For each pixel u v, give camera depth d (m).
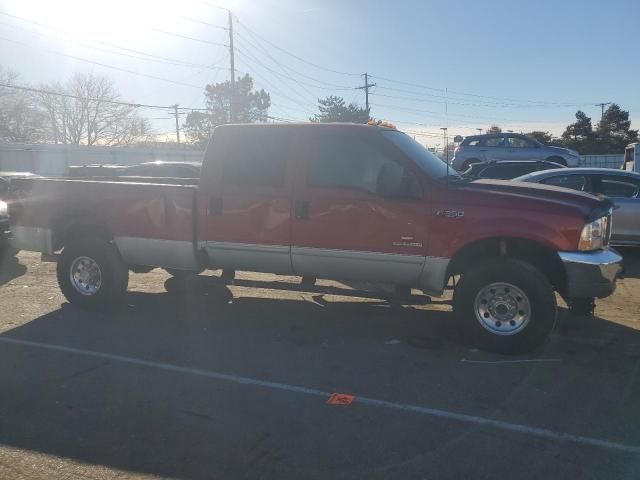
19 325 6.48
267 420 4.13
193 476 3.40
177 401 4.46
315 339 5.98
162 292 8.05
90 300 6.92
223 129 6.26
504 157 20.17
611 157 47.53
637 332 6.16
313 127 5.93
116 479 3.37
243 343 5.86
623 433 3.92
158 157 45.44
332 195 5.77
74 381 4.86
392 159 5.63
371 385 4.76
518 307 5.34
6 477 3.39
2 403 4.42
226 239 6.23
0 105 54.97
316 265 5.94
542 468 3.48
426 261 5.51
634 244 10.02
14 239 7.34
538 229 5.21
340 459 3.59
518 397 4.51
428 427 4.01
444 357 5.42
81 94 63.41
